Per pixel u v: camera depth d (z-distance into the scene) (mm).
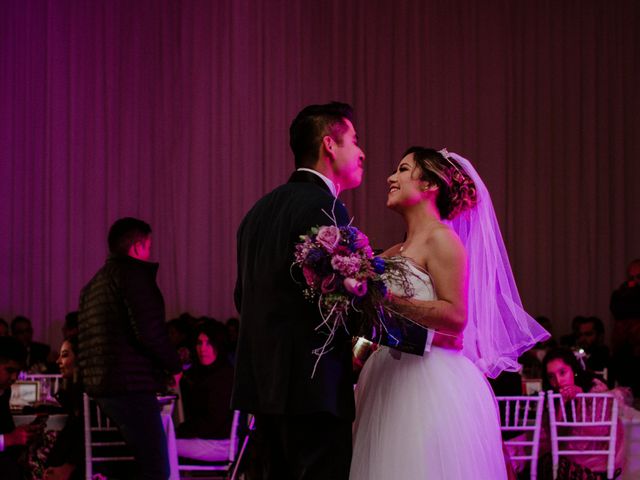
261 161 10156
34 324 9914
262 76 10195
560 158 10477
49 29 10023
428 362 2721
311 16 10281
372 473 2650
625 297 6953
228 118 10148
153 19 10156
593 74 10508
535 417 4828
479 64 10422
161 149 10102
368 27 10320
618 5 10555
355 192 10156
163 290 10039
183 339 7469
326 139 2645
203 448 5234
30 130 10023
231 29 10203
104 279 4211
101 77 10070
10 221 9969
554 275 10461
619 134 10508
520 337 3107
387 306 2463
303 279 2486
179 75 10164
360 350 2863
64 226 9992
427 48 10367
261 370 2504
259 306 2543
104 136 10055
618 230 10484
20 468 4121
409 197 2848
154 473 4223
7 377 4094
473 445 2666
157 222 10078
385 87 10289
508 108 10453
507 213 10375
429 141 10305
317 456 2439
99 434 4762
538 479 4688
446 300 2652
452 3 10430
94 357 4188
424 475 2596
